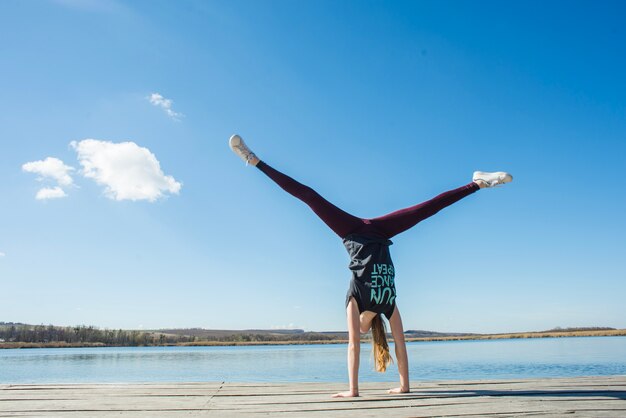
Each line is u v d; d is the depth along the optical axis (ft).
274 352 200.85
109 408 11.50
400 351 14.65
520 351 160.04
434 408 11.19
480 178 16.35
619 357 104.99
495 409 10.98
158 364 99.45
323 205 14.83
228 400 13.03
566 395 13.62
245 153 15.38
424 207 15.43
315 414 10.41
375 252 14.05
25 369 83.61
